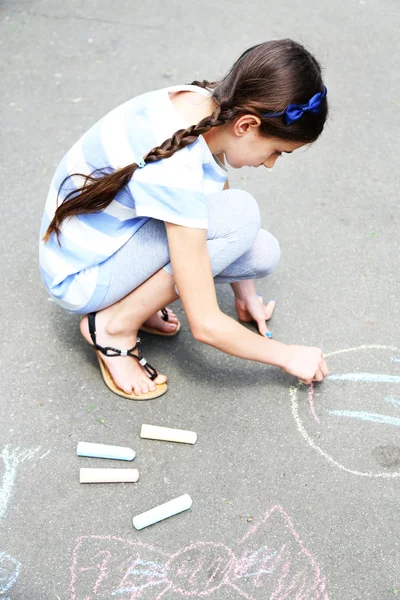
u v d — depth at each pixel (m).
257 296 2.31
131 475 1.85
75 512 1.78
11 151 3.21
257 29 4.23
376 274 2.55
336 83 3.74
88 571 1.66
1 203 2.88
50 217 1.98
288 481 1.86
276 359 1.94
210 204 1.91
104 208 1.83
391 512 1.79
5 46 4.04
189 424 2.01
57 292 2.02
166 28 4.25
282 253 2.64
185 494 1.80
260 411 2.05
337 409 2.05
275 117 1.63
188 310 1.81
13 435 1.98
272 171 3.12
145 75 3.78
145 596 1.61
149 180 1.69
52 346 2.25
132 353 2.07
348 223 2.81
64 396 2.09
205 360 2.21
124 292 1.96
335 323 2.34
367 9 4.52
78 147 1.87
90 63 3.89
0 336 2.28
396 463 1.91
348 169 3.14
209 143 1.77
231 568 1.67
